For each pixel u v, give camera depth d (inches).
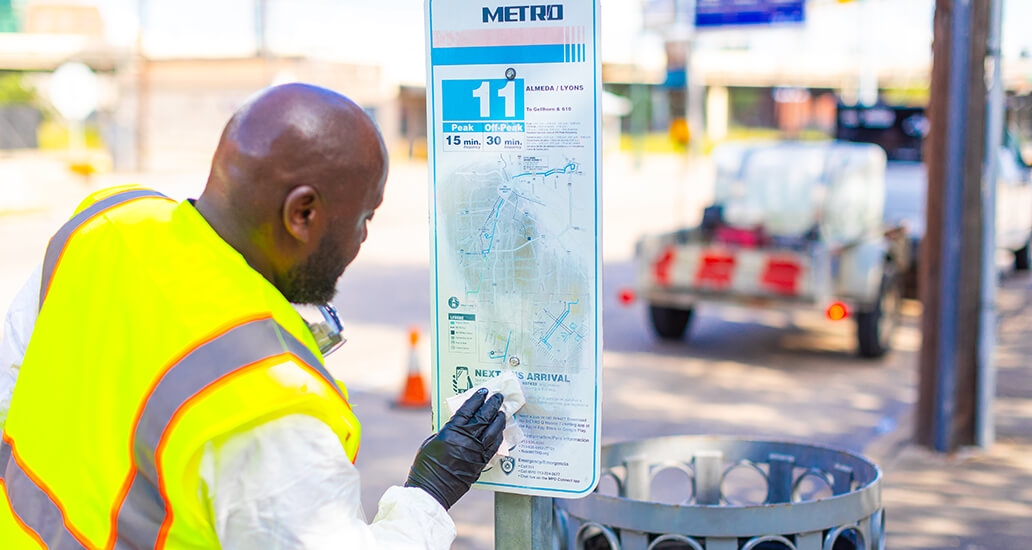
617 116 1708.9
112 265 60.1
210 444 54.5
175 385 55.1
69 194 878.4
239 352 55.4
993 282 208.8
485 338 76.9
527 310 75.9
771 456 108.6
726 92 1743.4
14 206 741.9
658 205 914.7
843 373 311.9
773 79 1347.2
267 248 61.1
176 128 1408.7
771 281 313.1
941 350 209.3
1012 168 505.0
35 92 1414.9
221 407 54.0
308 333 61.0
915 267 422.9
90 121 1416.1
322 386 57.6
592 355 74.7
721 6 490.6
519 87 74.0
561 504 96.1
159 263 58.9
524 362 76.2
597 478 75.5
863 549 92.7
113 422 56.3
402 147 1456.7
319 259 62.1
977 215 205.3
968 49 200.5
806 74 1157.7
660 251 333.4
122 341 57.6
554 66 73.1
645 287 338.3
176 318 57.0
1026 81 491.2
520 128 74.4
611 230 729.6
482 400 71.6
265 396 54.5
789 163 345.7
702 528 88.2
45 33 1369.3
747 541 89.5
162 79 1396.4
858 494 90.1
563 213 74.3
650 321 355.3
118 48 1270.9
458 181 76.3
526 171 74.7
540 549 80.7
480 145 75.5
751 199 352.2
